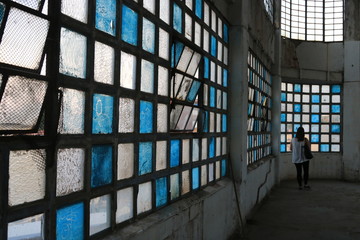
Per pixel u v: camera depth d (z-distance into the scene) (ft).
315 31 37.78
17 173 4.94
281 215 21.48
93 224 6.57
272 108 33.12
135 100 8.04
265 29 26.78
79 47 6.12
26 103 5.07
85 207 6.33
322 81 37.76
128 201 7.84
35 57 5.20
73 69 5.98
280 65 33.47
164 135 9.64
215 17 15.19
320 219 20.56
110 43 7.00
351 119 37.29
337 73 37.70
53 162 5.49
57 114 5.52
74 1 5.97
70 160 5.96
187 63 11.37
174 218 9.71
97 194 6.65
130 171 7.88
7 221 4.75
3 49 4.72
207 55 13.84
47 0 5.37
